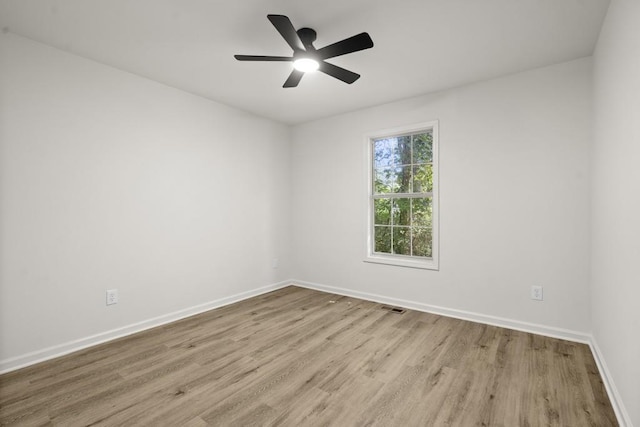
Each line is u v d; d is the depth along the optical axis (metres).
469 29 2.26
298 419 1.73
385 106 3.81
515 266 2.98
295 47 2.12
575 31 2.28
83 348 2.61
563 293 2.76
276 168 4.54
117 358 2.44
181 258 3.36
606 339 2.07
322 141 4.43
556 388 2.00
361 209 4.04
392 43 2.45
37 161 2.39
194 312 3.46
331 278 4.36
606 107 2.09
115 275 2.83
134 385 2.06
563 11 2.05
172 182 3.28
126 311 2.90
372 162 4.05
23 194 2.33
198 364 2.34
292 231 4.78
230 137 3.89
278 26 1.89
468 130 3.23
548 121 2.82
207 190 3.62
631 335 1.55
